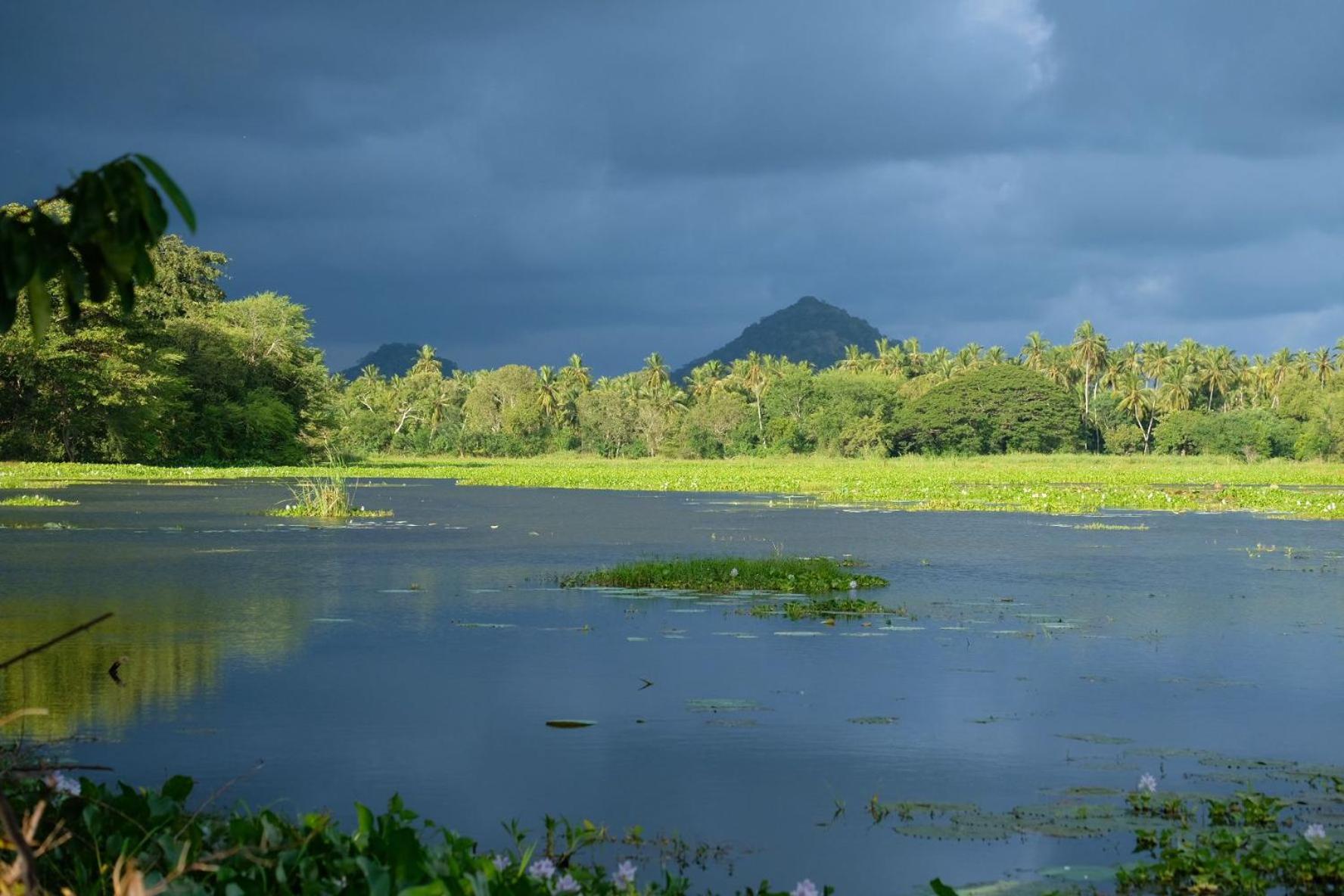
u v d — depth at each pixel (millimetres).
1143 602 17141
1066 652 13094
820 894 6156
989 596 17719
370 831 5367
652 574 19281
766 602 16984
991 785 8164
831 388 116312
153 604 16484
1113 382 130875
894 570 21391
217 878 5031
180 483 55312
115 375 66625
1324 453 98688
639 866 6582
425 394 141250
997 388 112000
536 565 21844
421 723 9742
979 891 6188
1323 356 135500
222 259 90188
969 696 10906
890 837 7082
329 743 9086
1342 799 7844
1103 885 6324
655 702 10555
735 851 6844
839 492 50406
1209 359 137750
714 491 52438
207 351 80438
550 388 131250
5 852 4801
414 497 46656
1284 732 9656
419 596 17453
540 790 7973
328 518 34188
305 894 4938
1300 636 14195
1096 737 9422
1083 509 39094
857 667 12242
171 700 10523
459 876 4848
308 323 87000
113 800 5887
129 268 4008
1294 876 6426
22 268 3863
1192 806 7645
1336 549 25453
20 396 68562
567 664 12320
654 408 124250
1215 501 43688
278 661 12344
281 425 82125
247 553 23828
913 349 164250
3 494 44031
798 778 8289
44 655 12625
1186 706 10539
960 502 42312
